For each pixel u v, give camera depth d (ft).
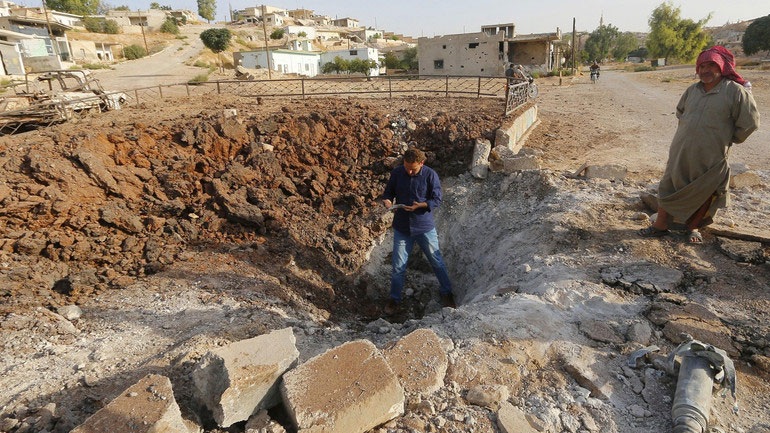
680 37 180.96
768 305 11.57
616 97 59.77
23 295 13.78
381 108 36.58
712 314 11.28
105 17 178.91
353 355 9.23
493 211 22.59
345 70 137.49
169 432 7.59
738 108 12.33
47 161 19.16
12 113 29.94
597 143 33.65
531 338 10.91
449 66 116.98
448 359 10.17
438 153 27.55
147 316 13.01
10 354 10.86
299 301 16.57
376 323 14.67
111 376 9.95
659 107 49.62
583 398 9.23
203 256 17.85
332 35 244.42
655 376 9.67
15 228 16.70
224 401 8.04
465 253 22.20
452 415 8.76
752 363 9.88
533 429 8.36
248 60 128.16
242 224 20.68
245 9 283.18
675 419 8.32
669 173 14.20
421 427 8.50
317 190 24.70
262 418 8.48
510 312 11.90
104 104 37.11
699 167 13.26
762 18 151.64
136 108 37.88
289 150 26.20
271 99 44.37
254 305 14.07
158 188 21.52
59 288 14.94
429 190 17.48
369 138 28.60
